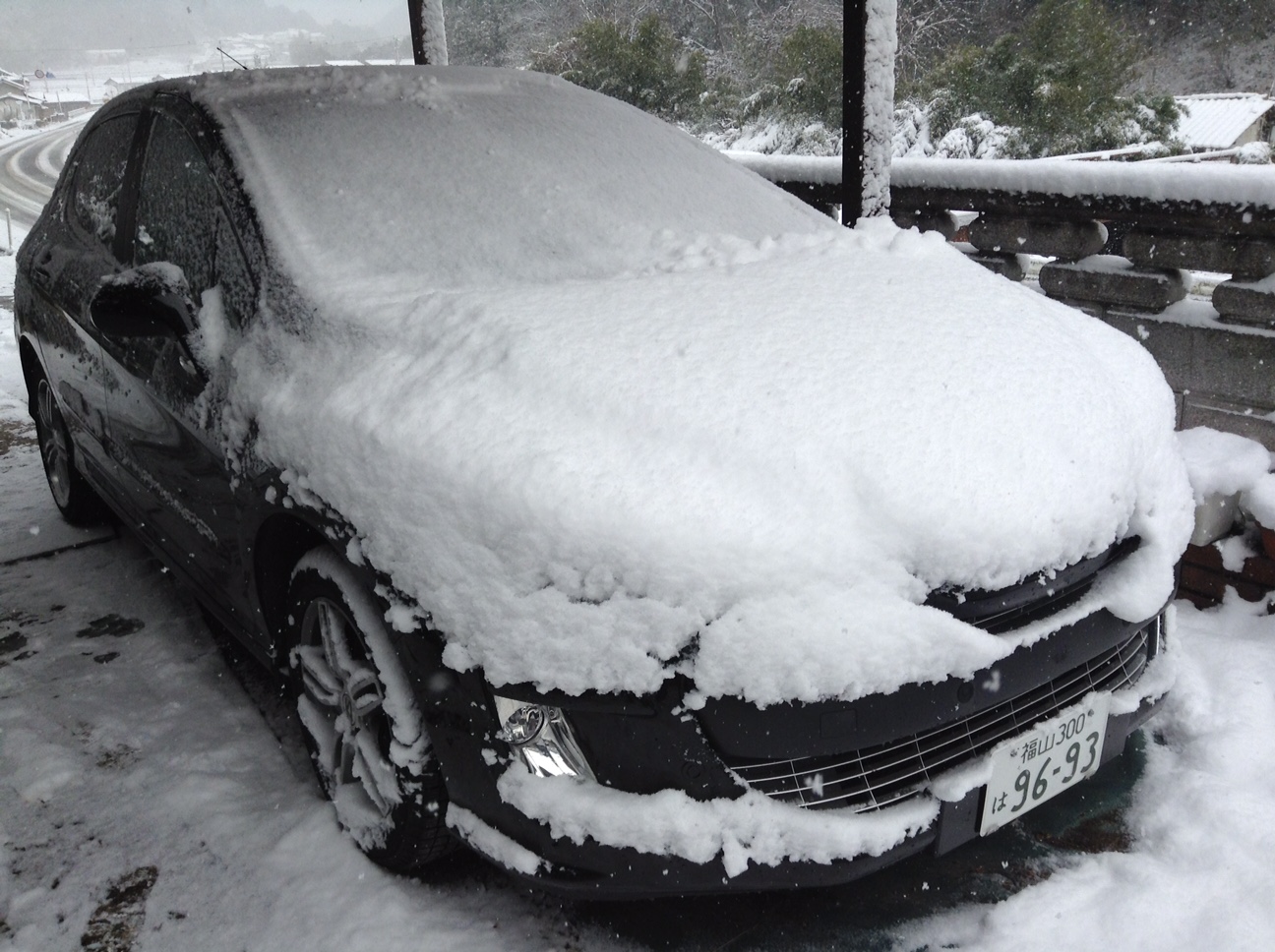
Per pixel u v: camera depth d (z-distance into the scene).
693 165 3.07
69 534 4.05
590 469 1.72
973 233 4.30
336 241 2.37
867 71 3.78
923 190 4.37
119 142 3.20
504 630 1.69
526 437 1.79
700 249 2.52
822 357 1.97
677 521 1.65
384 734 2.09
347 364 2.08
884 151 3.90
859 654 1.63
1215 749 2.41
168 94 2.94
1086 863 2.11
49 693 2.89
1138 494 2.01
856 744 1.66
